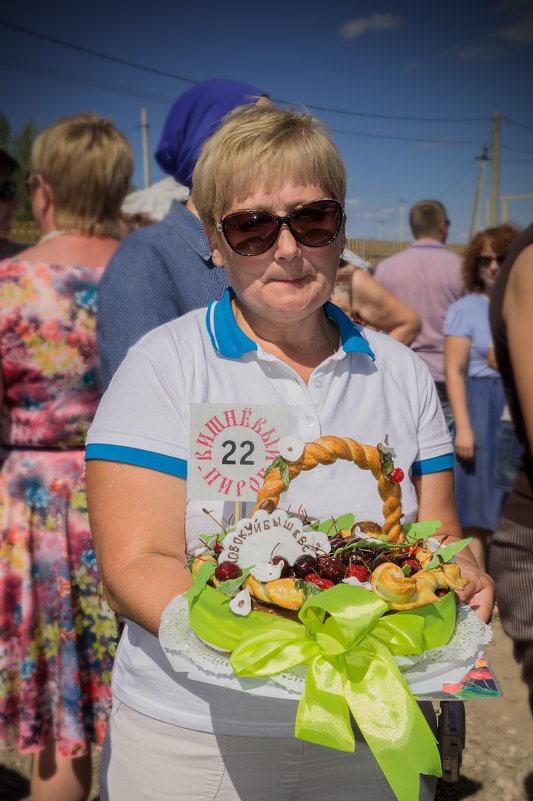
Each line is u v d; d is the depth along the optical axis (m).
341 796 1.25
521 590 1.70
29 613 1.94
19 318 1.91
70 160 1.94
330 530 1.25
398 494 1.22
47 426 1.95
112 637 1.99
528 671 1.70
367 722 0.96
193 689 1.21
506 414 3.38
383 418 1.37
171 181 3.21
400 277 4.43
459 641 1.08
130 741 1.27
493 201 29.36
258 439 1.18
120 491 1.23
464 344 3.88
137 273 1.74
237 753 1.20
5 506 1.95
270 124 1.24
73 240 1.98
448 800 2.59
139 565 1.18
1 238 2.49
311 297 1.26
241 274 1.26
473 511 3.97
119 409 1.26
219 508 1.26
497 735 2.97
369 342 1.44
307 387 1.33
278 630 1.02
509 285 1.59
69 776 2.02
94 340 1.97
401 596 1.03
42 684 1.97
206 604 1.05
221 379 1.30
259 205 1.23
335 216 1.24
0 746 1.98
